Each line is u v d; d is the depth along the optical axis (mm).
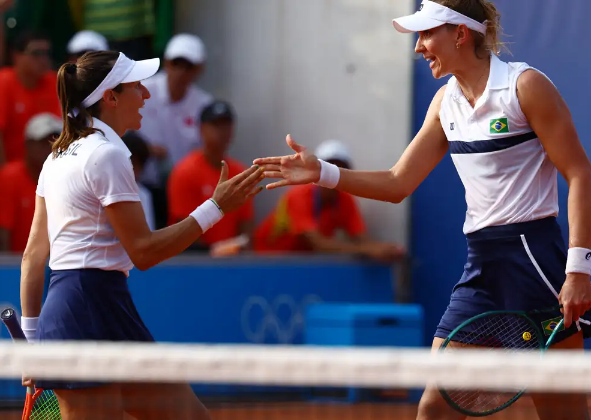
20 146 24719
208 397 21453
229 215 24969
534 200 12172
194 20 29234
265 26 28625
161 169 25312
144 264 11688
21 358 10438
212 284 23359
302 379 10203
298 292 24047
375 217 26359
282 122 28453
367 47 27359
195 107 26469
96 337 11523
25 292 12430
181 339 23094
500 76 12117
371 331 22734
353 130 27484
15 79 24688
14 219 22891
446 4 12258
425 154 13414
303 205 24969
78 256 11617
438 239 25578
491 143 12172
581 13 23891
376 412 20766
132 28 27906
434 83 25922
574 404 11906
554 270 12148
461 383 10227
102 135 11883
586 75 23844
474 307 12555
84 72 11922
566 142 11812
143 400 11984
